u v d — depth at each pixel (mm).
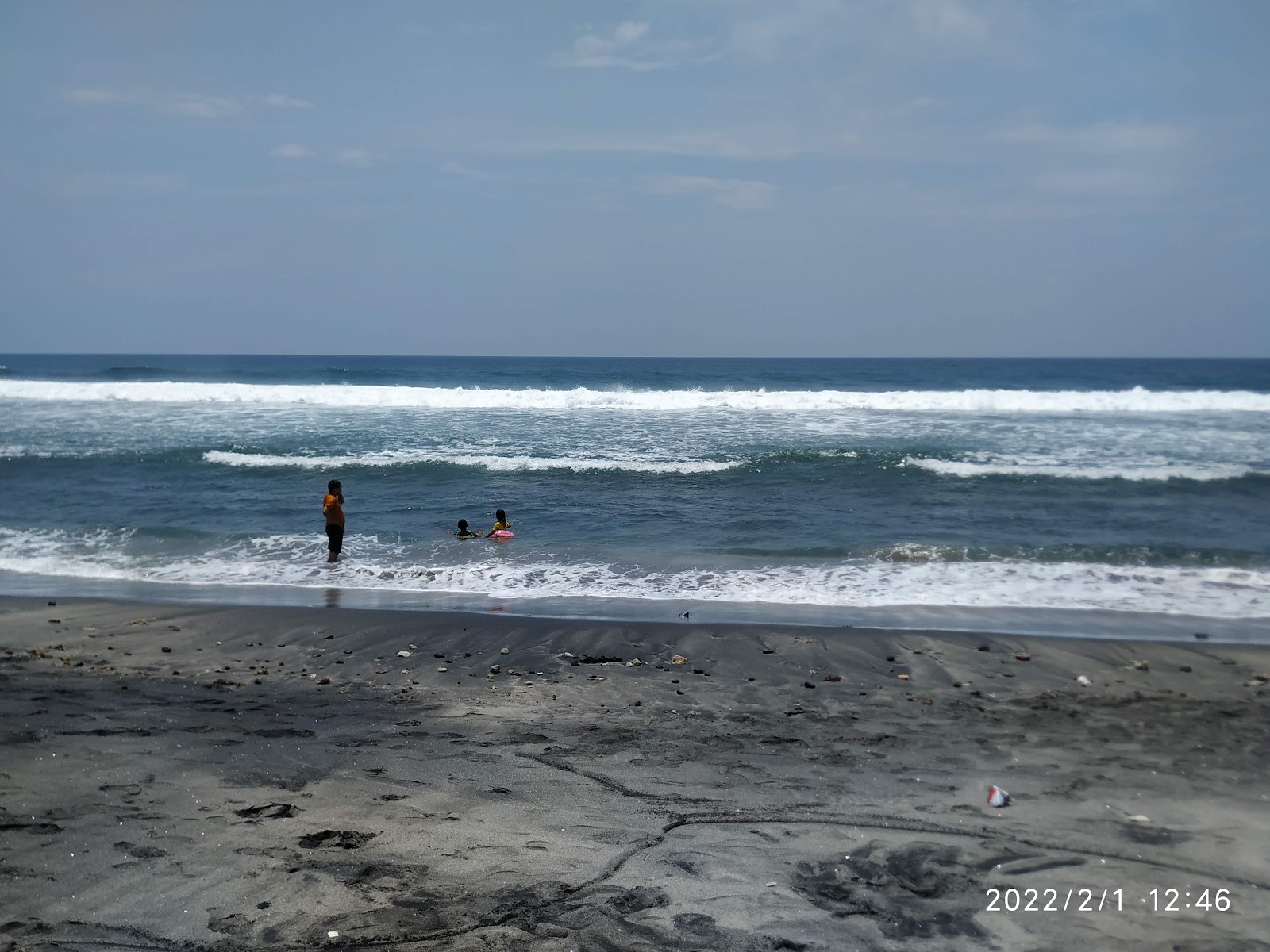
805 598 11242
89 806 4676
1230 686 7742
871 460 20656
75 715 6332
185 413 28219
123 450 21688
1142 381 63656
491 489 18328
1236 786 5301
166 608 10523
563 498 17609
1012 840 4531
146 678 7586
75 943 3383
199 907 3688
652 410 29656
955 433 24406
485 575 12516
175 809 4680
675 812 4840
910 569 12711
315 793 4977
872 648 8938
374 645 9055
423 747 5852
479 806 4859
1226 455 21234
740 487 18469
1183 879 4137
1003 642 9188
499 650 8906
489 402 31609
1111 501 17031
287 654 8727
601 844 4414
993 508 16578
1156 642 9242
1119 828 4695
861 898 3924
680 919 3709
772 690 7566
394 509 16875
